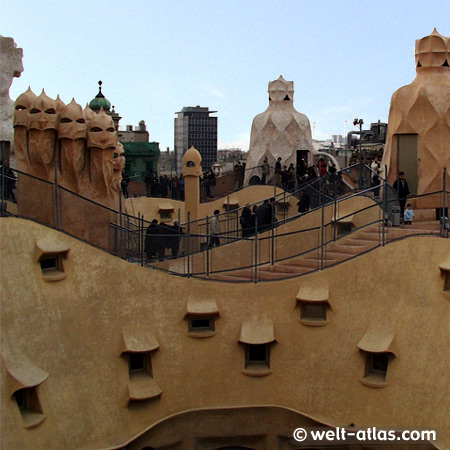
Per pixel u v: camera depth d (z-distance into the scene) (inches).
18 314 612.4
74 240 685.9
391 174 971.3
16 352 597.0
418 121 941.8
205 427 732.7
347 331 717.9
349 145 2188.7
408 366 669.3
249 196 1355.8
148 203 1376.7
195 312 729.6
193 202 1153.4
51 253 652.7
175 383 719.1
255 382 740.7
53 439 602.2
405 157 964.6
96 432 642.2
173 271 802.2
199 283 753.6
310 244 904.3
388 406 672.4
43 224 713.0
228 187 1503.4
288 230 920.3
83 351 660.7
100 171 806.5
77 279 677.9
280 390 735.7
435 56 948.0
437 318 671.1
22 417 587.2
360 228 810.2
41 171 771.4
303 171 1386.6
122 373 687.7
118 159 908.6
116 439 655.8
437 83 942.4
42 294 643.5
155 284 733.9
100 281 694.5
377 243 783.7
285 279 757.9
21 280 628.7
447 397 631.2
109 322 690.8
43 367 616.4
